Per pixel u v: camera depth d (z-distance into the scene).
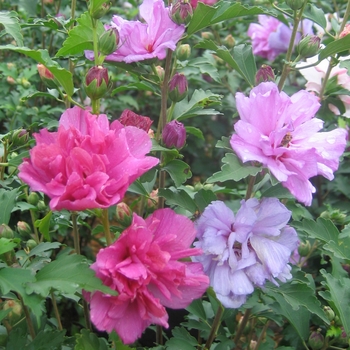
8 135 0.50
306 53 0.46
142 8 0.44
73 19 0.52
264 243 0.38
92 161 0.30
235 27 1.01
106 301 0.31
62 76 0.39
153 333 0.64
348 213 0.71
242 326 0.50
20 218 0.79
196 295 0.33
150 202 0.50
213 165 1.03
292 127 0.36
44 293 0.30
